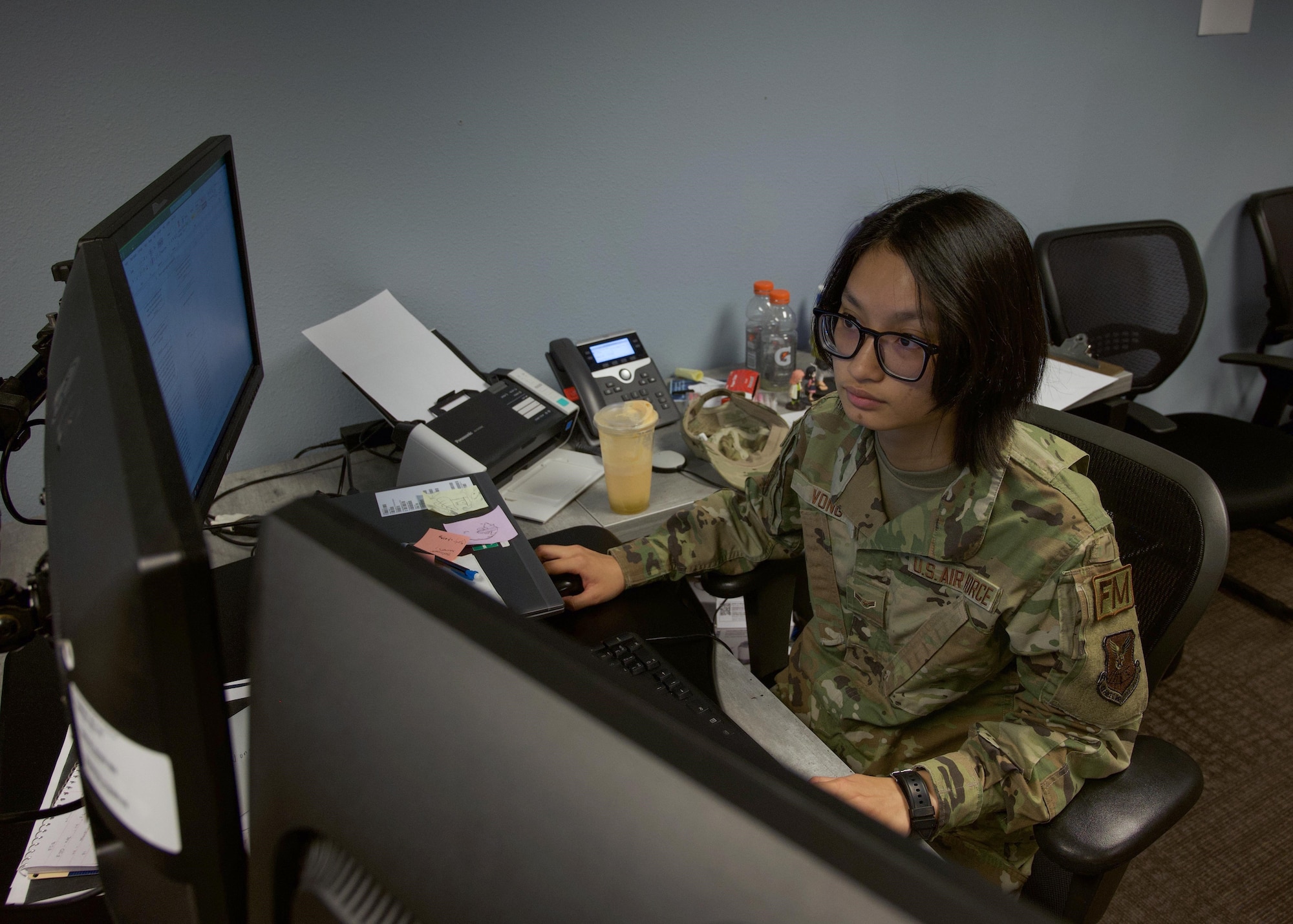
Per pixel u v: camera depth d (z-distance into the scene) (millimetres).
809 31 1729
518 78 1484
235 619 870
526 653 272
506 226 1590
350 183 1426
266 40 1285
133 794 328
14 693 805
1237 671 1956
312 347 1512
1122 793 839
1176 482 954
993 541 862
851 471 986
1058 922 207
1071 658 812
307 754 306
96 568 311
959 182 2088
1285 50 2373
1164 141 2326
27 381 779
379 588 292
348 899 305
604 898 245
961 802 796
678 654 927
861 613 1007
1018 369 786
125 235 686
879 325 763
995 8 1914
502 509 1042
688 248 1808
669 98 1642
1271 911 1429
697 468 1458
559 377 1592
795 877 223
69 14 1166
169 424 390
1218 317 2697
